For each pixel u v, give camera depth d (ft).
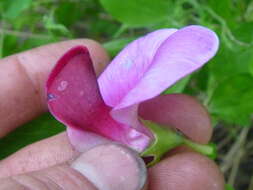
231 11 0.45
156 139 0.29
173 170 0.33
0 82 0.37
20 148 0.38
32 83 0.38
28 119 0.39
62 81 0.26
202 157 0.33
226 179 0.54
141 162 0.29
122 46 0.43
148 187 0.33
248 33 0.41
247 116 0.42
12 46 0.49
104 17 0.55
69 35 0.44
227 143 0.56
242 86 0.41
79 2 0.52
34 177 0.27
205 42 0.24
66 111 0.27
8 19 0.50
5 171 0.37
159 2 0.45
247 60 0.40
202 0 0.47
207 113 0.38
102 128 0.29
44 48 0.39
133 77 0.29
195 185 0.32
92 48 0.39
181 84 0.41
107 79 0.30
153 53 0.28
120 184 0.28
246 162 0.55
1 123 0.38
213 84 0.43
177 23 0.44
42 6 0.52
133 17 0.45
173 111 0.37
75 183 0.27
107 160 0.28
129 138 0.29
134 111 0.29
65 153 0.36
